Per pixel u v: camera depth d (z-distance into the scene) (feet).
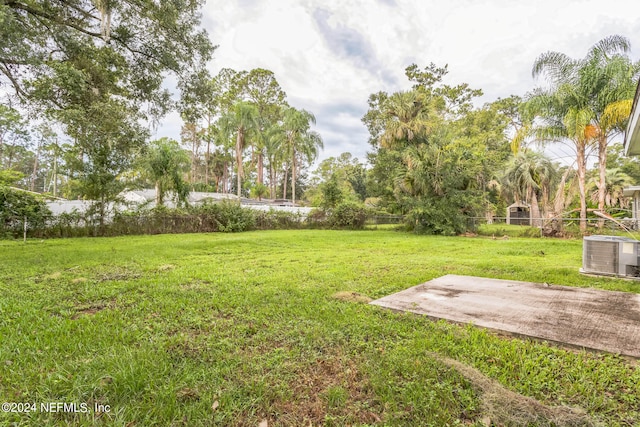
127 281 14.60
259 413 5.15
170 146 54.80
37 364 6.49
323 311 10.15
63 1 23.50
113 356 6.75
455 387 5.77
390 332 8.38
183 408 5.16
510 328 8.52
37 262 20.03
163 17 24.72
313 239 39.47
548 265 20.27
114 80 27.61
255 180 141.79
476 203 49.96
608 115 36.17
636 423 4.81
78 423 4.78
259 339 7.92
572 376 6.16
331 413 5.16
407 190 54.19
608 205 60.03
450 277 15.65
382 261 22.11
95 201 42.50
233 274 16.75
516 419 4.85
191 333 8.38
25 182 108.37
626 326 8.57
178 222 49.65
